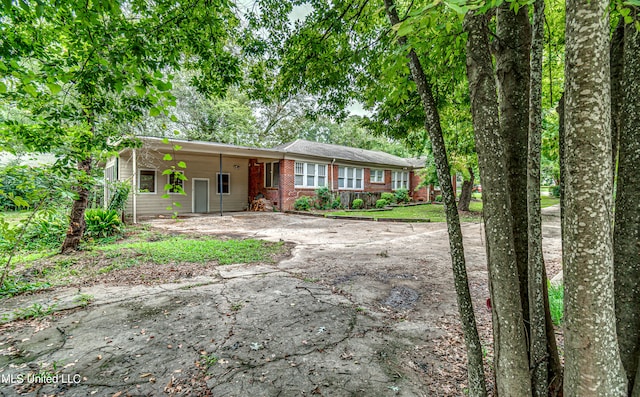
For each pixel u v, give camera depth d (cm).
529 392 118
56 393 189
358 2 346
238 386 197
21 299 349
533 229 126
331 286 398
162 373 210
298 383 200
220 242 699
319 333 268
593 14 85
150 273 457
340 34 375
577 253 91
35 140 323
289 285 400
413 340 257
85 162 588
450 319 299
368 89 392
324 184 1659
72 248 593
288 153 1460
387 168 2066
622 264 111
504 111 145
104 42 198
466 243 706
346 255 585
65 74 207
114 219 791
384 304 338
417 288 391
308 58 383
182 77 1833
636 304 107
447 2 93
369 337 262
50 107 334
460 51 249
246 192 1647
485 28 124
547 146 672
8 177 333
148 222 1096
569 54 90
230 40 428
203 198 1462
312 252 614
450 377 206
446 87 355
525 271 137
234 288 388
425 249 643
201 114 2003
